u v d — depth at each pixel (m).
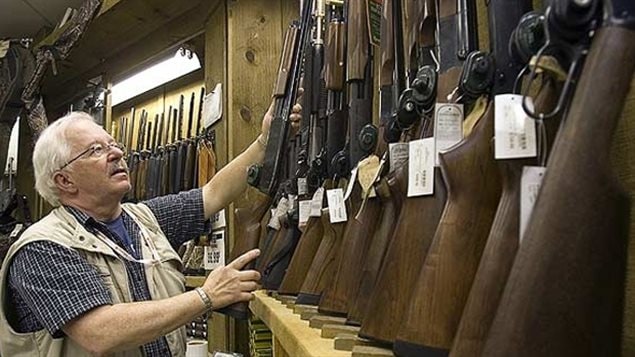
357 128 1.12
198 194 1.80
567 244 0.38
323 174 1.28
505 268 0.47
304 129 1.44
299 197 1.36
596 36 0.40
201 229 1.80
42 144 1.52
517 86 0.54
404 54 0.94
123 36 2.88
